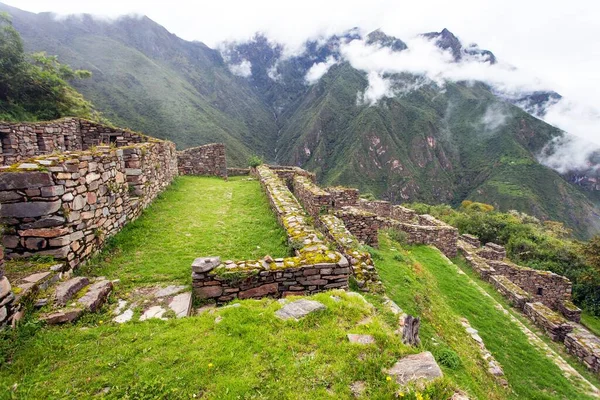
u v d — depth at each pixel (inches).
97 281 212.4
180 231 353.7
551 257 1004.6
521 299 537.6
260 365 136.8
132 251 290.7
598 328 749.3
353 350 143.4
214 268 224.1
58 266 201.8
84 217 245.1
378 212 976.9
